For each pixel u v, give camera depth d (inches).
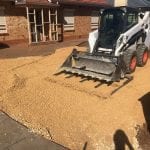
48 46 732.0
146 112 302.8
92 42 423.5
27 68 451.2
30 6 700.0
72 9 884.6
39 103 318.0
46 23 793.6
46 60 503.2
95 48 417.1
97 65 384.8
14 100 326.0
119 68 361.7
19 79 391.9
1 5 676.7
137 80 388.2
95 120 279.4
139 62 440.8
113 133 260.8
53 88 361.7
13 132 254.4
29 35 730.2
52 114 292.4
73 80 389.7
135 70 435.5
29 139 243.6
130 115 291.6
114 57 371.6
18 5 691.4
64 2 809.5
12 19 713.0
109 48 408.5
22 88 362.6
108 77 356.8
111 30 413.4
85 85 370.0
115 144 247.6
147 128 276.4
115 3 840.3
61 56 523.2
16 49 676.7
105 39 414.6
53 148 231.3
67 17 874.1
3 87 362.3
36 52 616.7
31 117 286.0
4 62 487.5
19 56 560.7
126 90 352.2
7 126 264.7
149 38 489.7
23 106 310.7
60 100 324.8
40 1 751.1
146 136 264.8
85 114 291.1
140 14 442.3
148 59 499.5
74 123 274.7
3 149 227.1
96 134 258.2
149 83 378.9
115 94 339.3
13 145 233.6
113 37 408.5
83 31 965.8
